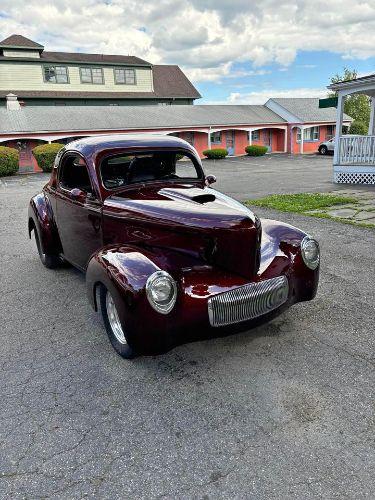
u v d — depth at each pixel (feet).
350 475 6.69
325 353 10.21
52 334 11.82
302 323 11.79
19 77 101.50
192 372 9.68
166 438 7.65
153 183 12.90
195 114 100.73
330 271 15.89
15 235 24.09
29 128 76.69
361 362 9.78
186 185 13.16
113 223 11.48
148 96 117.08
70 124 81.10
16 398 8.96
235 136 103.09
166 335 8.85
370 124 52.31
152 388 9.14
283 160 85.56
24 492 6.61
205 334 9.37
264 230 11.58
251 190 40.45
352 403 8.37
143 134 14.33
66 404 8.71
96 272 9.78
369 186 40.81
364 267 16.25
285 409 8.27
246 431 7.73
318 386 8.94
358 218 25.17
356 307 12.71
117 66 112.27
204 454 7.25
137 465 7.07
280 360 10.00
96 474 6.92
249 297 9.59
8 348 11.10
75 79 107.65
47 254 16.58
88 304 13.79
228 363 9.98
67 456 7.32
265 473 6.79
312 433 7.61
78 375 9.75
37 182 56.54
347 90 42.63
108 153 12.03
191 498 6.40
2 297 14.62
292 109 109.81
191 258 10.09
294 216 26.25
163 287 8.59
